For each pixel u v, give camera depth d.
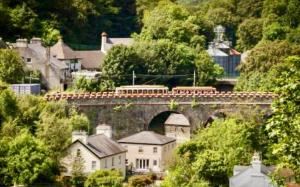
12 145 148.75
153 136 183.12
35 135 164.75
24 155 146.88
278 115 56.66
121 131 193.88
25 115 170.88
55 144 161.38
